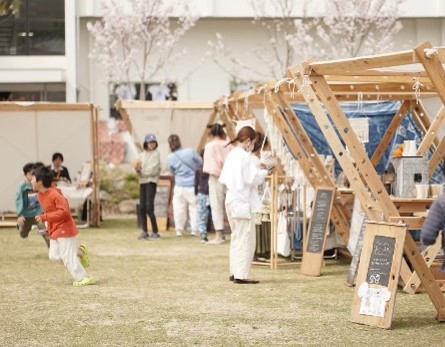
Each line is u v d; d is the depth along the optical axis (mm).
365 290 9289
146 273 13023
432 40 30594
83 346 8344
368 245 9414
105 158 28031
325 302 10531
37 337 8727
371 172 9594
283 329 9016
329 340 8531
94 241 17703
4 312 10000
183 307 10227
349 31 27812
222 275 12820
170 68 30766
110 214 24938
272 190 13562
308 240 13047
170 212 20406
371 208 9820
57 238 11758
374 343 8398
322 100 9742
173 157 18969
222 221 17344
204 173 17547
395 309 10102
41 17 29906
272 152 13953
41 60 29891
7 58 29875
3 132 21672
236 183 11820
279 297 10891
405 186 11109
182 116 21844
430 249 11195
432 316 9695
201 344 8391
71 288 11641
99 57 29125
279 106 13539
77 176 21547
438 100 14305
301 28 27531
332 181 13422
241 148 11922
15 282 12188
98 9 30266
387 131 14344
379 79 12062
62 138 21875
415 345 8312
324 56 28672
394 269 9180
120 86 30047
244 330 8984
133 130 21906
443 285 11164
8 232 19469
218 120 21938
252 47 30828
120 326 9203
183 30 29172
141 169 18125
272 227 13594
